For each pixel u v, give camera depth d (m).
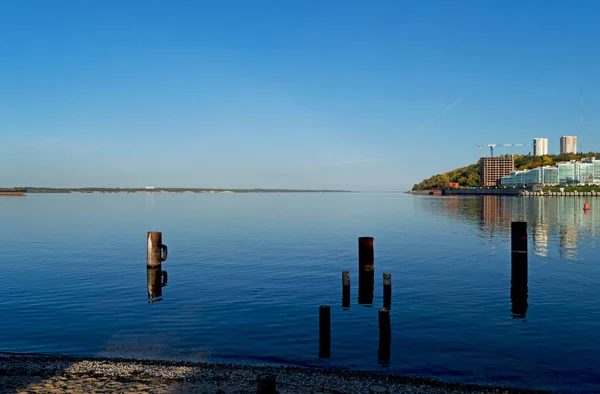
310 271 36.62
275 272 36.16
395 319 23.55
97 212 125.12
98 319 23.61
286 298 27.91
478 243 54.84
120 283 31.88
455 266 38.62
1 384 15.49
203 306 26.06
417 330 21.86
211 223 87.50
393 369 17.52
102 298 27.81
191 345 19.98
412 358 18.55
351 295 28.70
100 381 15.76
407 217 104.81
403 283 31.88
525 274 32.16
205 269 37.41
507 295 28.39
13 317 23.92
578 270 36.62
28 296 28.20
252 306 26.09
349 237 62.09
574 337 20.92
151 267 31.97
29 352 19.12
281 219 99.56
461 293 28.91
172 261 41.50
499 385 16.14
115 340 20.58
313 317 24.03
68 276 34.28
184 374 16.44
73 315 24.30
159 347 19.72
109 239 58.75
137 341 20.45
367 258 31.05
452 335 21.17
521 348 19.59
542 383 16.34
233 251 48.16
